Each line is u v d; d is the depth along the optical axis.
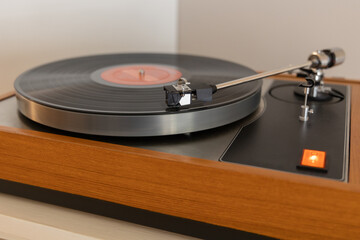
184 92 0.73
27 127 0.78
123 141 0.73
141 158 0.67
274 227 0.63
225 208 0.65
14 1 1.38
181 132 0.73
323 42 2.04
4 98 0.94
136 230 0.73
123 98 0.79
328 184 0.59
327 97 0.96
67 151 0.71
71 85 0.87
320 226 0.60
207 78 0.94
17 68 1.44
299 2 2.04
